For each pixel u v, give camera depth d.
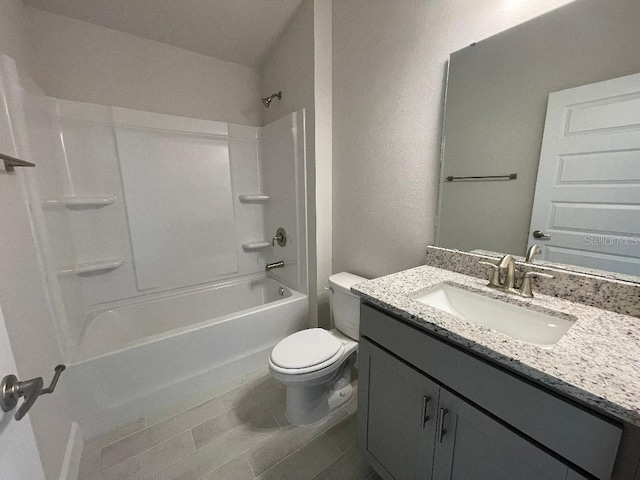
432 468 0.86
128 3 1.60
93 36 1.73
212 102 2.19
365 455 1.13
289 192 2.09
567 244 0.93
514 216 1.06
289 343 1.44
